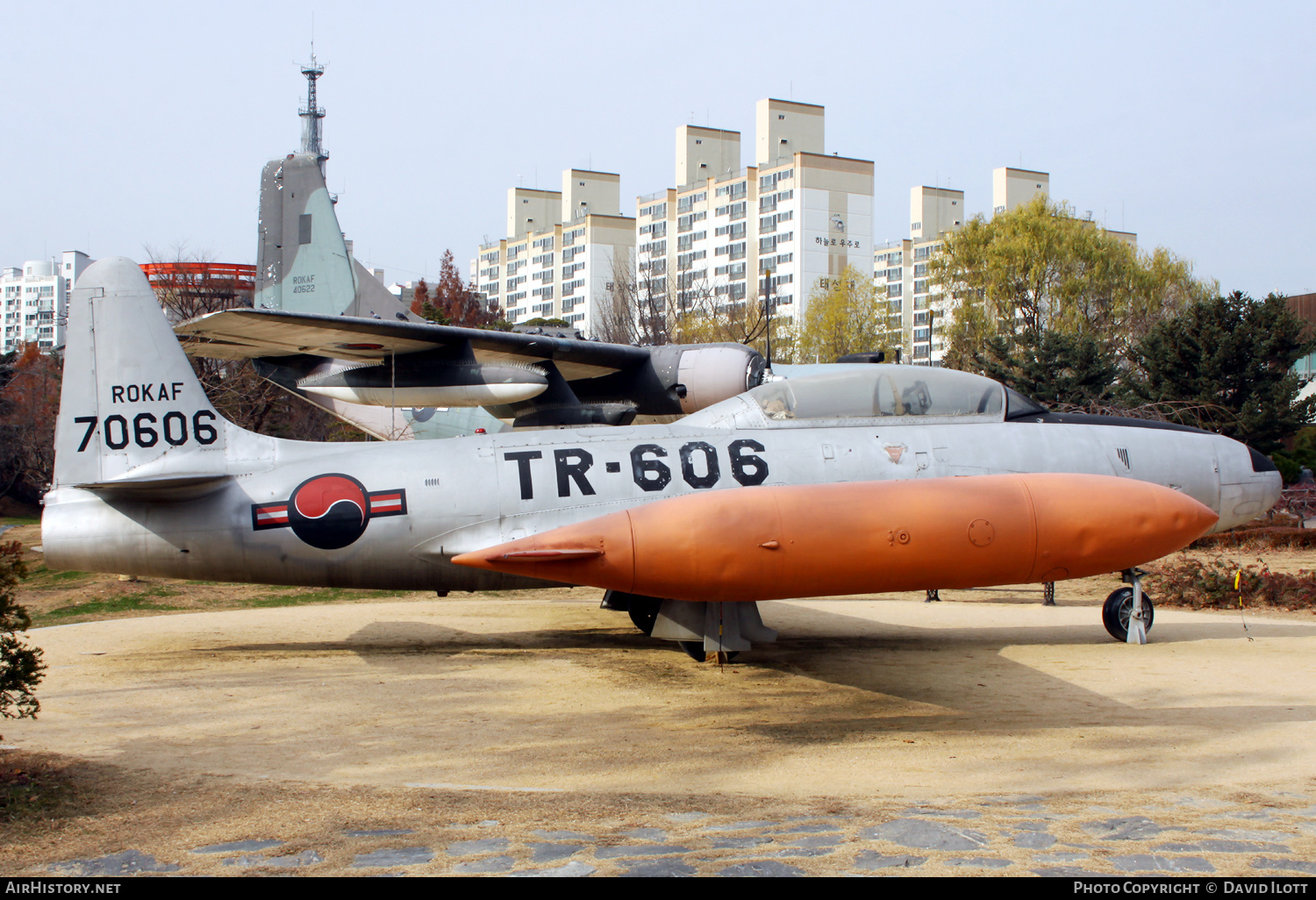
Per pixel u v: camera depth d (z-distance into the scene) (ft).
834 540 27.04
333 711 26.99
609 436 36.27
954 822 17.03
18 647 20.92
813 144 331.57
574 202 404.98
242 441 35.35
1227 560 65.36
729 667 33.68
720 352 58.29
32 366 155.53
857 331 171.94
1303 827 16.65
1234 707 26.84
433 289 261.85
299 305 73.20
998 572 28.60
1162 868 14.82
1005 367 120.16
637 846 15.87
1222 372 108.78
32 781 19.63
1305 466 111.34
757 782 20.01
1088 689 29.66
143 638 39.96
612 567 26.71
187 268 129.39
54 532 34.30
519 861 15.20
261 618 46.01
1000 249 143.64
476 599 53.67
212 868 14.94
